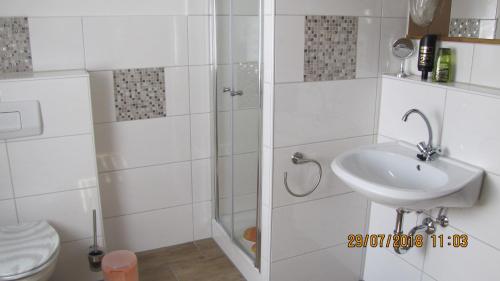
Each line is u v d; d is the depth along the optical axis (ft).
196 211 9.55
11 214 7.39
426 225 6.74
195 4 8.55
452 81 6.85
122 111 8.42
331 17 6.88
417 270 7.23
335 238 7.91
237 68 7.79
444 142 6.58
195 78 8.86
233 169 8.42
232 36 7.87
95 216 7.89
